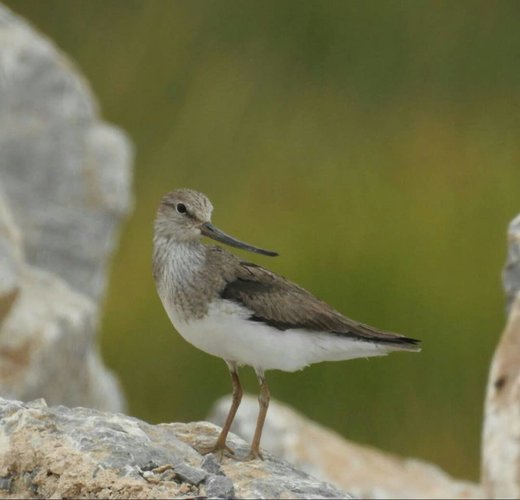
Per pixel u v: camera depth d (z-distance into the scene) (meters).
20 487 8.64
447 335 17.83
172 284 10.38
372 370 17.66
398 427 17.47
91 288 16.98
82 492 8.45
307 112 20.92
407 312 17.95
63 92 17.20
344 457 14.49
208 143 20.56
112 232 17.27
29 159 16.83
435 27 21.84
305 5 21.83
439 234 18.95
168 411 17.86
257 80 21.20
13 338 13.34
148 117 20.75
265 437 14.46
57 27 21.73
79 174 17.03
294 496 8.63
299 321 10.17
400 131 20.75
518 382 11.83
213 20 21.70
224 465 9.23
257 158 20.34
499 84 21.39
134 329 18.42
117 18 21.89
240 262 10.41
